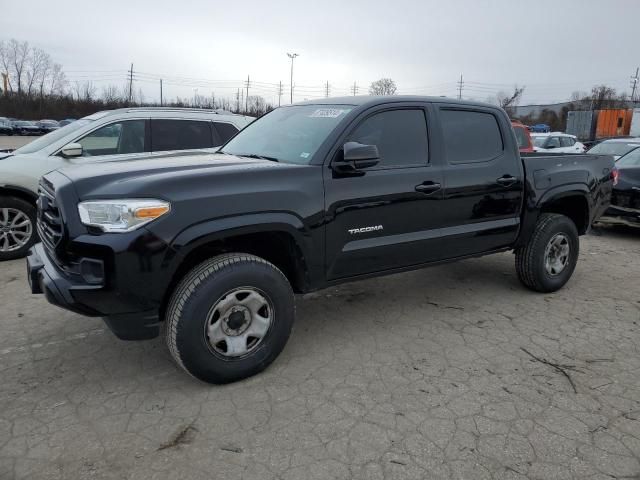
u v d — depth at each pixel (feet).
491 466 8.39
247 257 10.57
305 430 9.29
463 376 11.31
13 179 19.58
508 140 15.21
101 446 8.79
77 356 12.12
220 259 10.32
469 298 16.40
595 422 9.61
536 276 16.21
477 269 19.65
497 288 17.40
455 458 8.57
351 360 12.04
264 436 9.10
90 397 10.34
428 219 13.33
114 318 9.64
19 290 16.69
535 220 15.80
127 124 22.00
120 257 9.22
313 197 11.21
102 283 9.31
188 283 9.98
